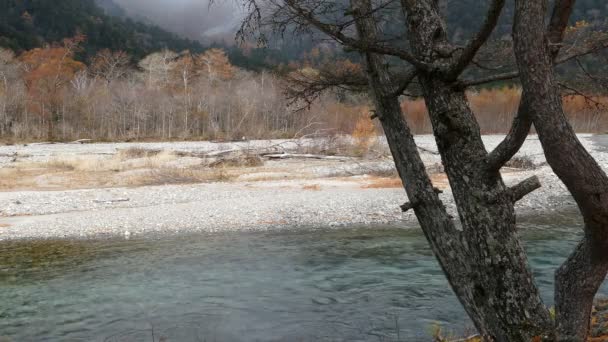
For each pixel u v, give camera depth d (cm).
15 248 1261
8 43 10294
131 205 1870
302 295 802
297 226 1456
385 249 1135
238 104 6625
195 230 1440
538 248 1080
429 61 338
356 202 1744
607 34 313
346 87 433
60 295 838
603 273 287
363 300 763
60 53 8938
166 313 731
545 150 264
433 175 2358
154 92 7200
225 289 850
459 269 343
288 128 6272
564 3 277
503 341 313
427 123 5675
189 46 17412
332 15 369
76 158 3372
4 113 6500
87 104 6950
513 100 5912
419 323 649
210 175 2586
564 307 301
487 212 321
